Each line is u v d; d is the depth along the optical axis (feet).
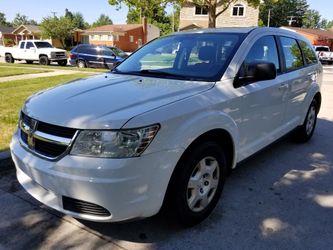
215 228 9.97
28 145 9.00
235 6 110.42
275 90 12.89
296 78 14.84
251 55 11.88
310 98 16.87
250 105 11.30
